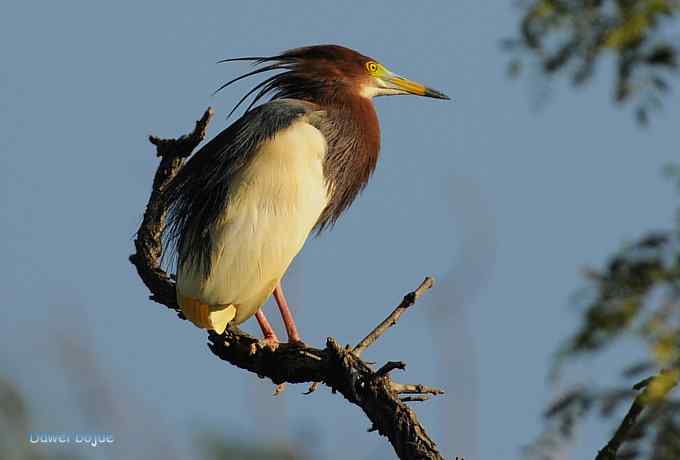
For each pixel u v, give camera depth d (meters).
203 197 11.35
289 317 11.30
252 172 11.36
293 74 13.18
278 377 8.51
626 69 5.56
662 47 5.50
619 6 5.61
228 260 10.90
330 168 12.05
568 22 5.75
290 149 11.60
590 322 3.85
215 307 10.80
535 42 5.82
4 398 7.26
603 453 3.96
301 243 11.37
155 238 10.83
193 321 10.71
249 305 10.99
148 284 10.92
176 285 10.73
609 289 3.93
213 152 11.67
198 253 10.95
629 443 3.79
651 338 3.76
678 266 3.88
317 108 12.61
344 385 7.37
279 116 12.01
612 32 5.52
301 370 8.16
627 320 3.80
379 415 6.89
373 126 13.06
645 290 3.87
